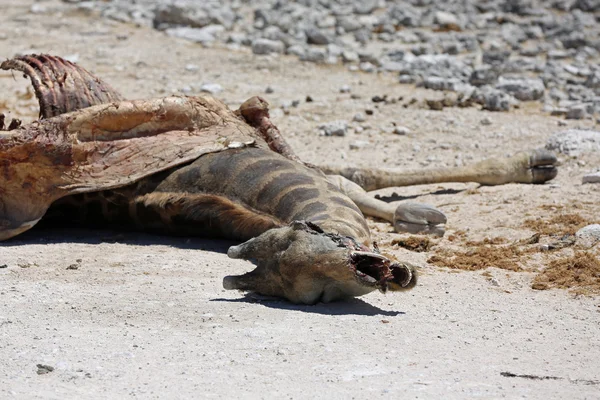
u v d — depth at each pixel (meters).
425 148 18.38
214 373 7.97
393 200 15.01
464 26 31.19
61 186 12.56
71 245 12.45
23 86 22.72
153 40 27.52
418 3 33.62
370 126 20.02
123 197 12.79
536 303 10.27
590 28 31.78
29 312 9.55
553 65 26.31
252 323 9.24
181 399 7.40
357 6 32.03
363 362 8.25
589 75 24.73
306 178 11.68
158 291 10.32
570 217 13.34
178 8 28.80
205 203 12.19
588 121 20.75
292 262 9.54
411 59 26.28
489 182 15.48
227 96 22.19
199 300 10.02
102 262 11.54
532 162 15.52
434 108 21.59
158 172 12.62
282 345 8.63
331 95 22.77
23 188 12.55
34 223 12.55
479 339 9.00
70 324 9.21
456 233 13.06
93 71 23.95
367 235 10.55
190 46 27.14
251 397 7.45
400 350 8.59
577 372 8.18
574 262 11.49
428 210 12.98
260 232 11.63
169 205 12.42
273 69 25.06
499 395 7.55
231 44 27.39
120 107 12.68
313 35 27.86
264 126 13.57
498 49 28.38
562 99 23.05
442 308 9.95
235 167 12.11
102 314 9.52
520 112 21.77
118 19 29.59
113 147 12.77
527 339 9.05
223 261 11.62
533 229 13.02
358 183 14.91
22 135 12.31
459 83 24.02
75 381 7.77
